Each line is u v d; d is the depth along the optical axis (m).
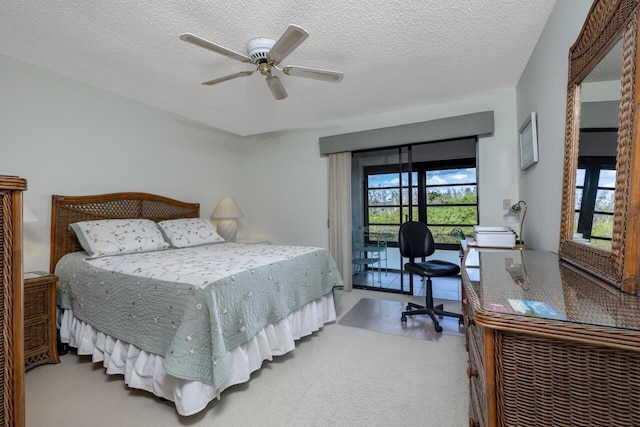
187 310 1.51
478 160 3.12
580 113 1.25
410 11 1.67
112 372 1.79
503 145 2.98
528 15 1.73
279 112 3.42
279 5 1.59
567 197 1.33
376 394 1.67
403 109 3.43
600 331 0.58
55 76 2.55
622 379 0.58
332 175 3.93
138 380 1.66
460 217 4.31
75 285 2.14
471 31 1.88
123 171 3.07
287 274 2.21
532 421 0.65
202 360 1.47
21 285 0.73
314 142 4.10
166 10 1.62
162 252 2.65
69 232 2.60
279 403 1.60
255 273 1.91
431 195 4.50
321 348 2.25
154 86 2.67
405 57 2.20
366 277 3.97
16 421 0.72
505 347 0.68
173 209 3.54
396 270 3.80
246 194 4.65
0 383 0.70
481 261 1.37
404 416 1.49
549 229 1.81
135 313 1.74
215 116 3.54
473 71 2.47
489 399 0.69
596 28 1.07
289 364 2.01
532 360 0.65
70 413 1.53
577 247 1.18
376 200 3.89
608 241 0.95
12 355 0.72
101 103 2.88
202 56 2.13
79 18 1.70
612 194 0.93
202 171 3.99
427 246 2.90
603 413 0.59
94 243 2.39
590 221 1.11
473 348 1.15
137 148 3.21
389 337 2.43
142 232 2.75
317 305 2.60
